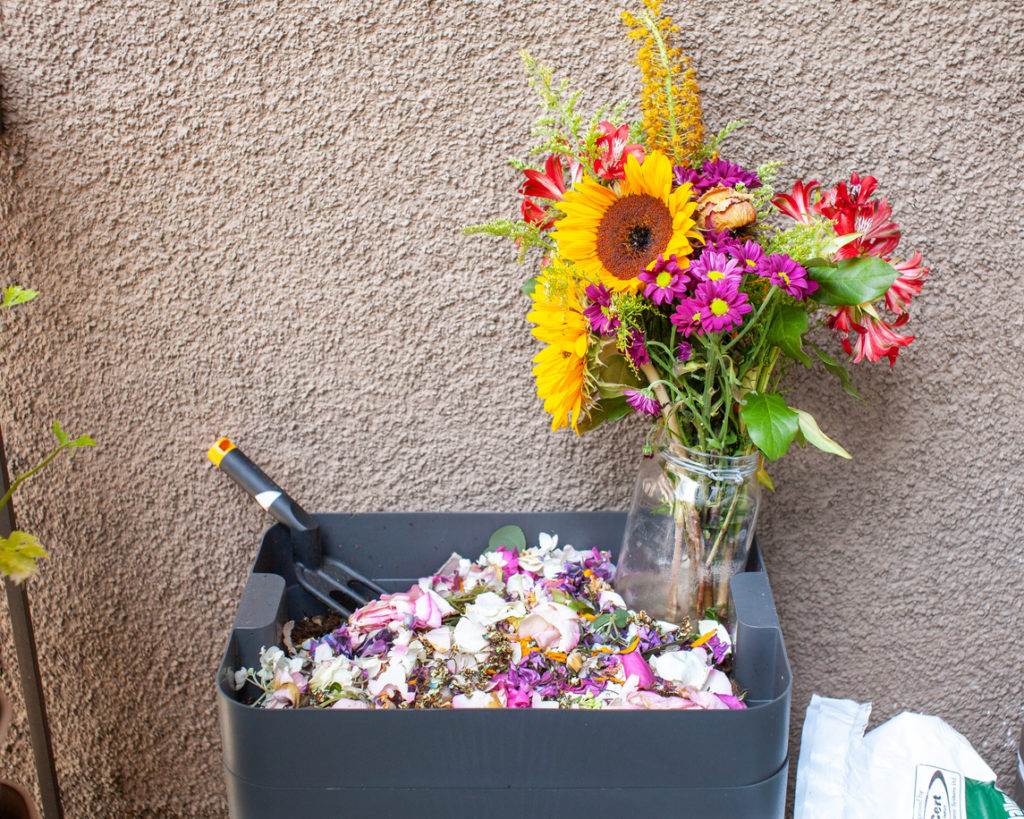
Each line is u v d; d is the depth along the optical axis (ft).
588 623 2.43
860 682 3.24
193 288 2.73
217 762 3.25
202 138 2.61
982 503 3.03
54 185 2.64
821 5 2.55
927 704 3.28
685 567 2.36
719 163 2.20
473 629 2.34
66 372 2.80
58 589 3.03
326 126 2.61
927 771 2.90
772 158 2.68
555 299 2.21
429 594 2.46
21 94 2.56
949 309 2.82
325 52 2.55
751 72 2.61
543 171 2.48
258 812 2.03
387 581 2.85
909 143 2.67
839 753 2.93
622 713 1.94
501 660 2.31
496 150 2.65
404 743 1.97
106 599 3.04
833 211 2.09
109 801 3.31
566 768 1.99
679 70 2.33
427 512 2.82
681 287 1.92
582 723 1.95
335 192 2.67
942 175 2.70
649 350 2.25
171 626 3.08
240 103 2.58
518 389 2.87
